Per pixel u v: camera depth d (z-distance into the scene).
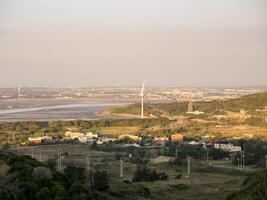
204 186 84.94
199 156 145.00
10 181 46.12
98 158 138.75
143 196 68.50
